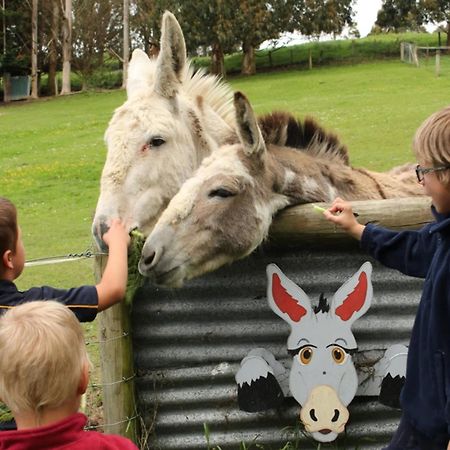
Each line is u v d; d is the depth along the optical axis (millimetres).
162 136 3832
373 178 3590
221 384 3230
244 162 3012
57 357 2021
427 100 17422
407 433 2469
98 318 3170
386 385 3158
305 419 3111
